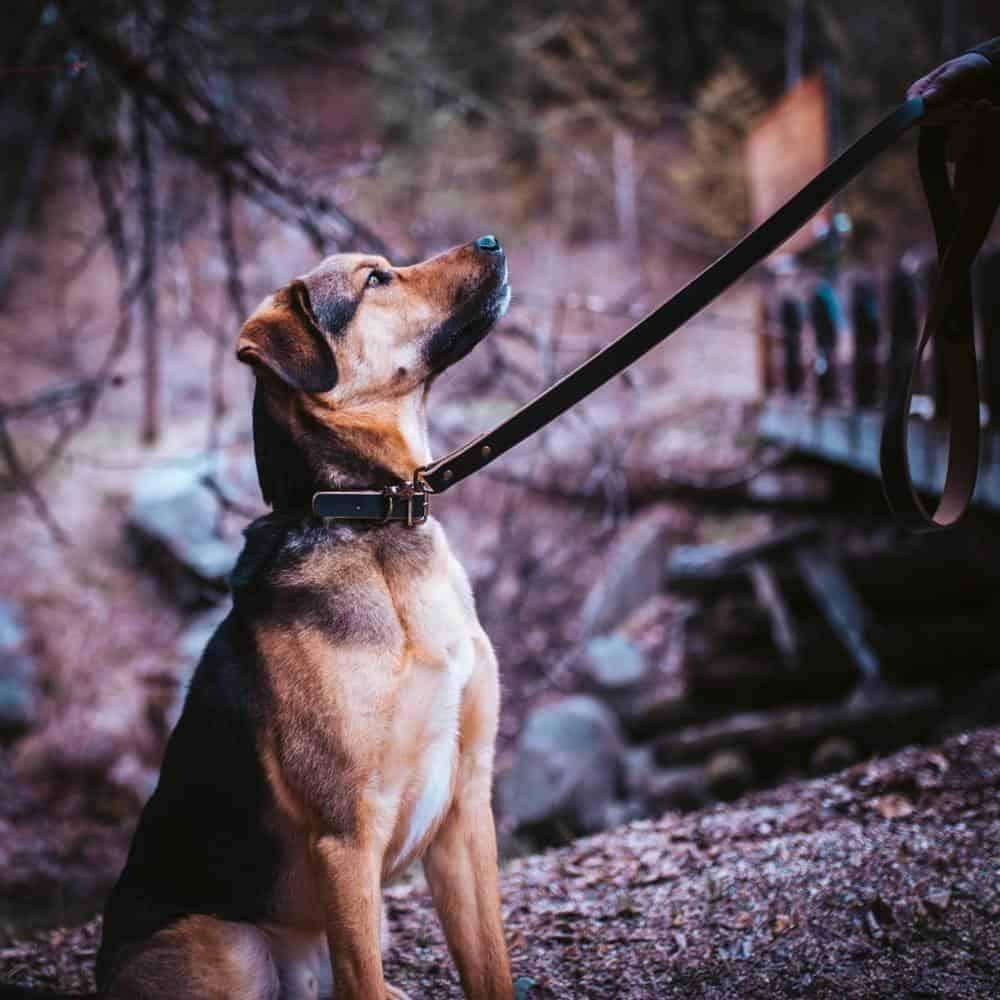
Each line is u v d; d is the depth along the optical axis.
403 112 21.09
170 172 8.02
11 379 16.36
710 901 3.37
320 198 6.32
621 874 3.80
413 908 3.84
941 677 9.55
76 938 4.06
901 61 16.67
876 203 16.30
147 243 6.61
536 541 13.14
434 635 2.52
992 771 3.91
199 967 2.47
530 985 2.98
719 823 4.10
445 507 13.74
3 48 6.69
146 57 6.18
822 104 12.17
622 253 21.89
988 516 10.12
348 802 2.40
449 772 2.59
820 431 11.20
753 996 2.81
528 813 9.10
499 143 22.38
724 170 19.78
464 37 23.45
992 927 2.93
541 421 2.56
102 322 18.23
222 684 2.55
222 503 5.88
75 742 10.66
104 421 17.41
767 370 14.06
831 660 9.94
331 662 2.42
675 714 10.24
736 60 22.08
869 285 9.81
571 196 22.59
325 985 2.71
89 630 12.30
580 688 11.12
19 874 7.98
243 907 2.53
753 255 2.37
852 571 10.18
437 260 2.82
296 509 2.62
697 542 12.54
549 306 6.97
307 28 7.49
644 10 23.08
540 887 3.84
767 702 10.13
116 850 9.01
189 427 17.02
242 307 6.56
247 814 2.50
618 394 16.34
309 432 2.62
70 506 14.16
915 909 3.05
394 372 2.71
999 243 7.68
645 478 13.25
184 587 13.23
